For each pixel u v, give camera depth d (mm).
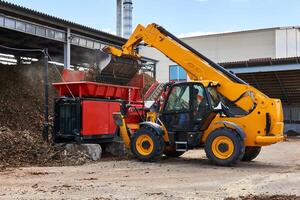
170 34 13703
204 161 13055
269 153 16406
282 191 8172
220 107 12406
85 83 14352
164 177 9891
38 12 19828
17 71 21953
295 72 26719
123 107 13938
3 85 20000
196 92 12516
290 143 22156
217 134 11859
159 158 12875
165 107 12992
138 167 11672
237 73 27969
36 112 19047
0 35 22094
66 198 7453
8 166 11492
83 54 26500
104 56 15141
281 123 11898
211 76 12891
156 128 12711
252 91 12133
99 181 9297
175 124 12820
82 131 13938
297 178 9727
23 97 19828
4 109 17984
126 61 15484
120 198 7461
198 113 12414
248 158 13305
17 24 19375
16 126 17047
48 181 9258
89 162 12883
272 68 26812
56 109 14445
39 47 25719
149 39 13945
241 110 12305
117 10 40000
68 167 11656
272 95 30984
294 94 29781
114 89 15742
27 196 7621
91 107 14312
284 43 42500
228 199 7379
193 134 12539
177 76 35344
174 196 7641
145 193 7922
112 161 13125
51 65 24188
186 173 10531
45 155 12703
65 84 14742
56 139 14406
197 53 13305
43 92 21062
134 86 16797
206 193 7938
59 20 21156
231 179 9594
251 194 7840
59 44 24688
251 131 11883
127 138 13586
